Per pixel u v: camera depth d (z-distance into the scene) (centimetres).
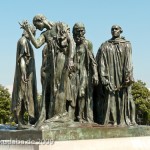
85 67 1461
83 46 1464
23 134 1190
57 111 1284
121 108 1488
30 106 1308
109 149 1314
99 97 1515
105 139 1315
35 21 1365
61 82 1303
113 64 1496
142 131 1455
